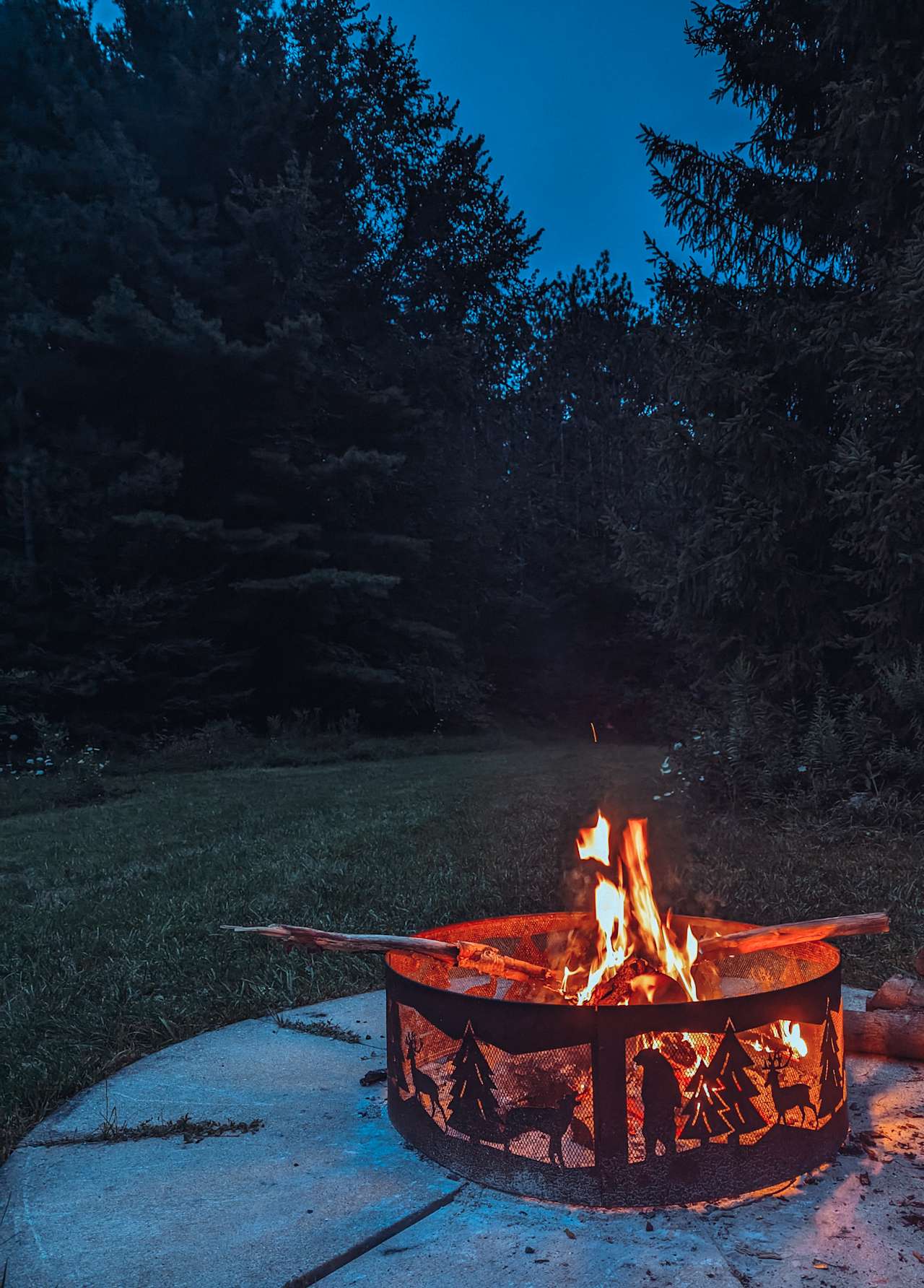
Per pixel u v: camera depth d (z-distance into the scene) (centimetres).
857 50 964
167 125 1986
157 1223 216
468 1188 231
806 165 1012
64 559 1745
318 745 1912
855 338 827
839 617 952
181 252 1895
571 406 3189
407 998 251
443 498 2536
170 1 2091
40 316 1745
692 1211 216
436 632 2303
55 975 429
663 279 1059
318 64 2566
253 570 2027
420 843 783
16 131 1928
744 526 924
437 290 2752
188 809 1093
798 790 816
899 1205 216
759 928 290
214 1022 368
